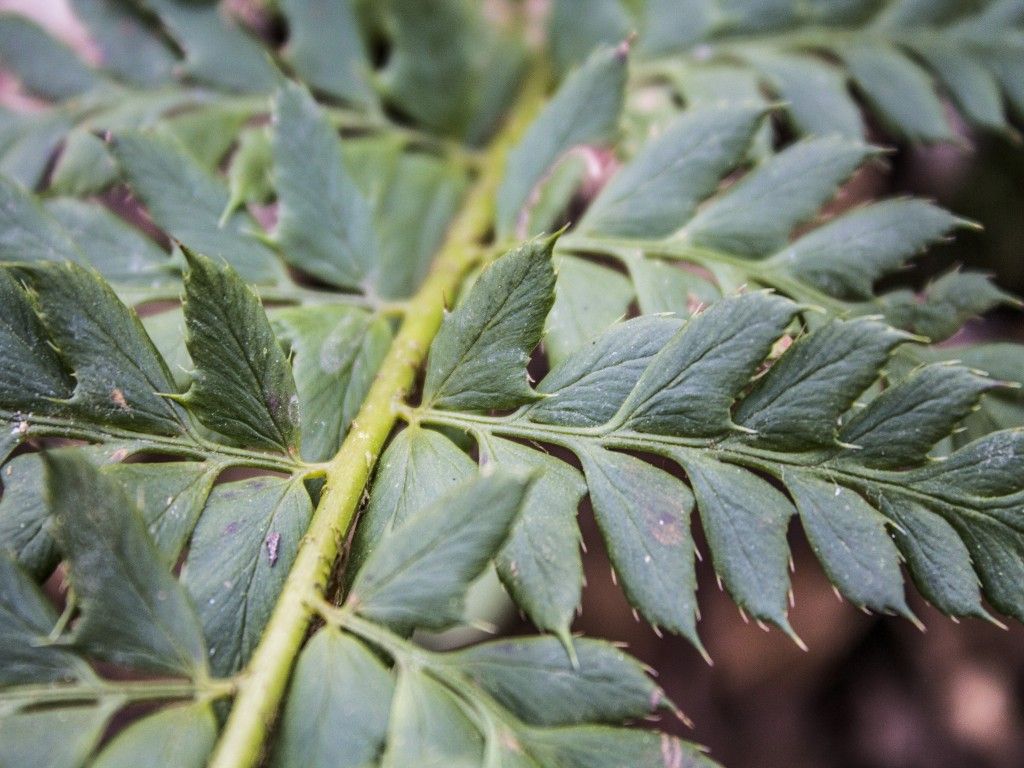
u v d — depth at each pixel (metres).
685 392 0.09
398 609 0.09
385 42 0.15
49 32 0.13
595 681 0.09
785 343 0.11
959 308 0.11
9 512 0.09
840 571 0.09
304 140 0.11
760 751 0.18
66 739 0.08
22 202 0.11
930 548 0.09
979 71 0.14
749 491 0.09
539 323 0.09
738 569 0.09
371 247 0.12
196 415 0.09
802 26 0.14
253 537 0.09
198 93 0.13
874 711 0.18
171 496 0.09
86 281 0.09
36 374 0.09
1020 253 0.16
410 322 0.11
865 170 0.16
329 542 0.09
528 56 0.15
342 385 0.11
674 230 0.11
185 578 0.09
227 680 0.09
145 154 0.11
